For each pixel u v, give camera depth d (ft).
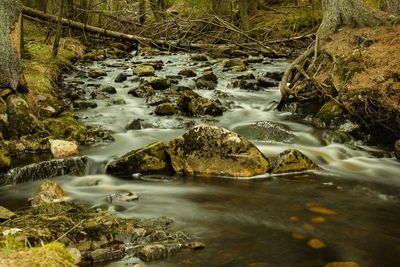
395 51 29.89
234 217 16.10
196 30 68.44
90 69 48.26
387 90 26.71
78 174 21.29
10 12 25.20
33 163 21.08
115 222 14.19
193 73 45.01
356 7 35.68
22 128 24.64
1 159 20.33
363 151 25.46
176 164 21.42
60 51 51.06
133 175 21.01
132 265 12.12
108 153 23.81
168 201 17.69
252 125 28.55
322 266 12.62
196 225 15.24
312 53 36.01
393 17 34.47
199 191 18.95
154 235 13.84
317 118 30.01
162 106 31.78
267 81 40.88
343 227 15.39
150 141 26.50
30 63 38.91
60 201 17.35
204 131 21.65
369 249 13.82
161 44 65.21
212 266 12.33
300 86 32.83
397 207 17.49
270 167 21.67
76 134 25.76
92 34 70.08
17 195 18.35
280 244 13.92
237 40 66.59
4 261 8.74
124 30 71.92
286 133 27.61
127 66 50.55
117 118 30.78
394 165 23.29
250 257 12.99
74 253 12.17
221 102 35.09
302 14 74.84
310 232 14.94
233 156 21.17
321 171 21.89
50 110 27.99
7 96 25.35
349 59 31.22
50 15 59.98
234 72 47.34
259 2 85.30
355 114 27.50
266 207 17.15
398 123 25.64
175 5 106.22
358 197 18.54
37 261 8.84
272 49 58.08
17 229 13.08
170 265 12.26
